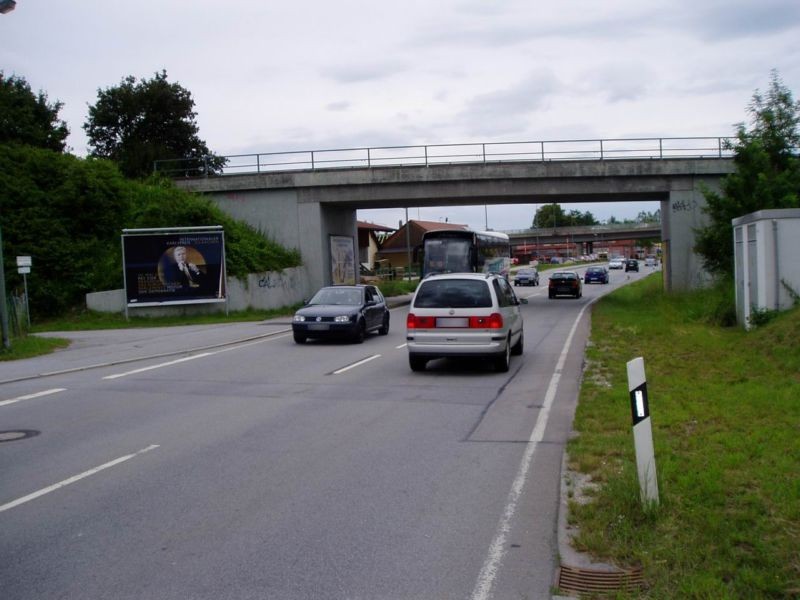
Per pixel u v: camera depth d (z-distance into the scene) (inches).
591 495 248.2
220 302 1240.2
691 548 193.2
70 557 206.5
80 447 338.3
